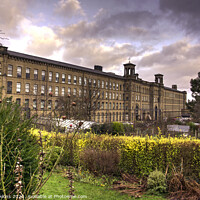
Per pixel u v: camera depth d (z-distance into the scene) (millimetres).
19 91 36500
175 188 7215
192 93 50344
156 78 88500
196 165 8875
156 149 9117
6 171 3875
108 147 9742
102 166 8578
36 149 4539
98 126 21344
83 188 7301
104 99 58469
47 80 41844
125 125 25031
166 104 95875
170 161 8992
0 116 4133
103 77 58562
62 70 45719
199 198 6734
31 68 38875
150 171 9023
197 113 42344
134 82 69250
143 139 9500
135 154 9320
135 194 7020
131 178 8633
